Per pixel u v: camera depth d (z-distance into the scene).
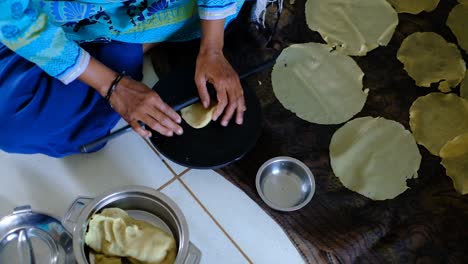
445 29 1.45
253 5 1.39
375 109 1.30
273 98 1.31
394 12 1.46
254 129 1.17
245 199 1.17
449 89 1.33
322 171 1.21
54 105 1.07
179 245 0.96
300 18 1.45
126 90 1.04
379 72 1.37
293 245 1.12
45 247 1.06
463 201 1.17
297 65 1.35
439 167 1.22
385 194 1.17
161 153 1.13
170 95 1.21
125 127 1.14
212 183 1.19
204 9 1.08
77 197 1.11
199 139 1.15
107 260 1.00
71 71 0.98
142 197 1.04
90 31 1.15
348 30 1.42
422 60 1.38
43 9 1.04
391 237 1.13
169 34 1.25
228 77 1.11
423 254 1.11
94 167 1.20
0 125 1.05
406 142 1.24
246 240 1.13
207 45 1.13
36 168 1.19
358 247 1.11
